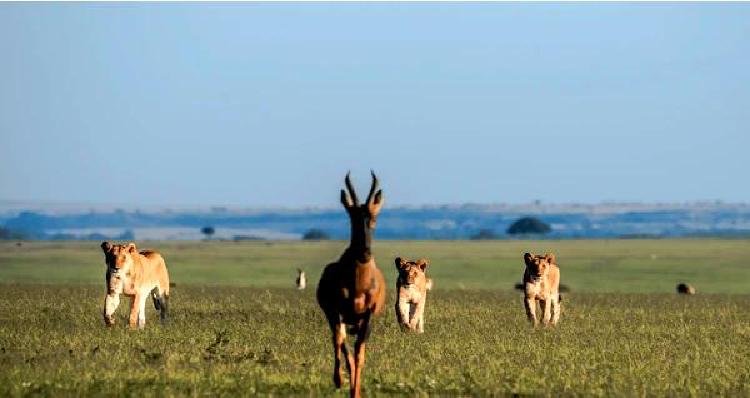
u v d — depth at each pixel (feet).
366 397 218.18
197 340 303.89
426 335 340.18
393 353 284.00
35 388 214.69
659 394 225.97
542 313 395.14
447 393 224.94
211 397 212.43
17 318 376.89
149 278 350.02
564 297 634.02
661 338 345.51
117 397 210.38
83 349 277.64
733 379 248.52
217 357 265.34
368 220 213.66
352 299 214.69
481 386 230.27
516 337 334.24
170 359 254.68
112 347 285.23
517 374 247.29
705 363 276.21
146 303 460.96
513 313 451.94
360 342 215.92
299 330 343.67
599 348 306.96
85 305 449.48
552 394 224.33
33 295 531.09
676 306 533.96
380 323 387.34
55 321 364.38
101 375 232.73
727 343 337.11
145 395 209.15
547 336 339.16
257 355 271.28
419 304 361.30
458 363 267.39
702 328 386.93
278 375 239.50
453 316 428.15
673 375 251.80
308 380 234.38
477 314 443.32
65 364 244.22
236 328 346.74
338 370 221.87
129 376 231.71
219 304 486.79
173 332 324.39
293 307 466.29
